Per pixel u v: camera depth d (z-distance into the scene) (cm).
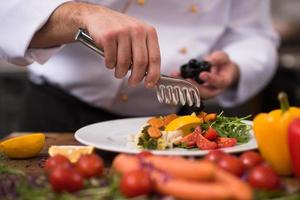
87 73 122
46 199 65
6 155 89
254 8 143
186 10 127
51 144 98
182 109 121
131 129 98
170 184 63
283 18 248
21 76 200
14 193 68
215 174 64
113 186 66
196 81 108
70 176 67
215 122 93
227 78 119
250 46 136
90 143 84
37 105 130
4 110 201
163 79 91
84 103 126
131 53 88
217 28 133
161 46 126
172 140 86
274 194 65
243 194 60
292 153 72
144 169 67
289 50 218
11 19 98
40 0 98
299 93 196
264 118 77
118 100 126
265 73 134
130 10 123
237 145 86
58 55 123
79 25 93
